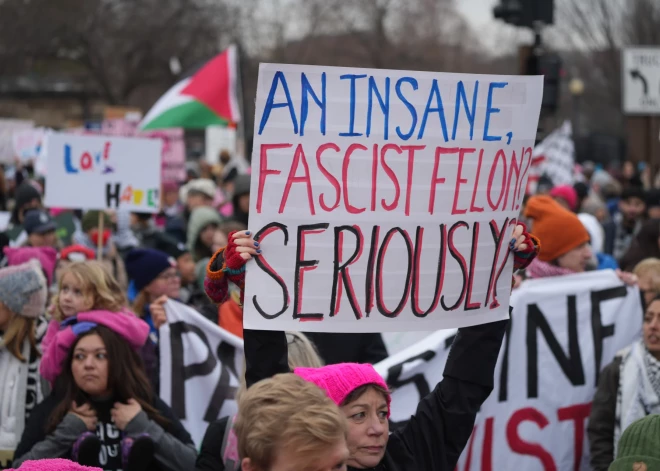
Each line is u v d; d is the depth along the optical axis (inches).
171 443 184.5
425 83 134.7
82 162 337.4
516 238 142.7
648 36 1610.5
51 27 1626.5
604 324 233.5
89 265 197.0
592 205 515.5
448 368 142.9
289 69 131.1
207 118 563.5
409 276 136.3
